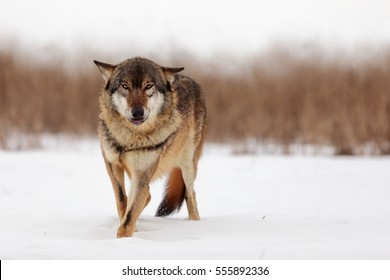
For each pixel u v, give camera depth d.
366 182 38.78
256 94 62.12
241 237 19.36
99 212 26.58
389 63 59.91
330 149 62.81
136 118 19.98
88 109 64.25
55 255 16.23
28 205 27.36
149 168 21.02
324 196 32.91
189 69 64.62
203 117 26.31
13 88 62.38
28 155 54.59
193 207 24.98
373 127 58.47
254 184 38.44
